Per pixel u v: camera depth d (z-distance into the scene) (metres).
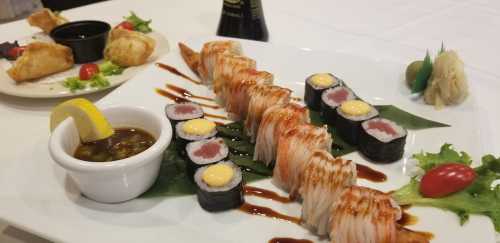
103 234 0.26
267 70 0.43
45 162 0.31
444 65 0.35
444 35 0.51
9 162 0.31
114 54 0.44
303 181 0.28
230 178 0.28
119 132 0.31
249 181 0.31
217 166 0.29
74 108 0.29
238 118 0.38
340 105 0.36
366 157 0.33
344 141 0.35
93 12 0.60
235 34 0.48
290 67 0.43
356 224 0.24
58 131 0.28
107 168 0.26
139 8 0.61
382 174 0.31
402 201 0.27
